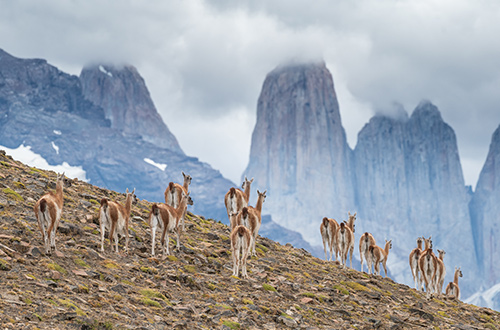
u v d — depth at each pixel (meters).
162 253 77.06
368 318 66.56
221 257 85.19
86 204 88.88
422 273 88.00
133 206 101.19
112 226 70.75
